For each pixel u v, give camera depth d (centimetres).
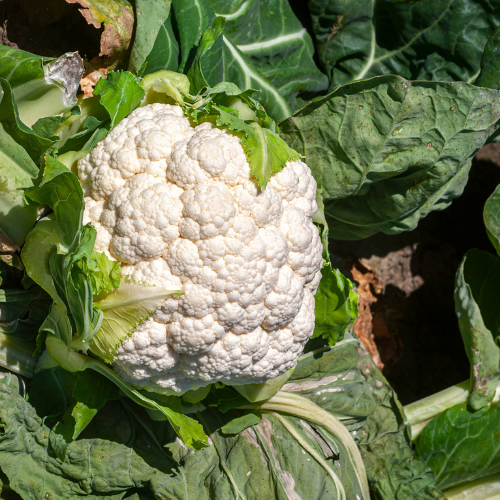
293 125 69
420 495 75
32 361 64
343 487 71
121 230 59
